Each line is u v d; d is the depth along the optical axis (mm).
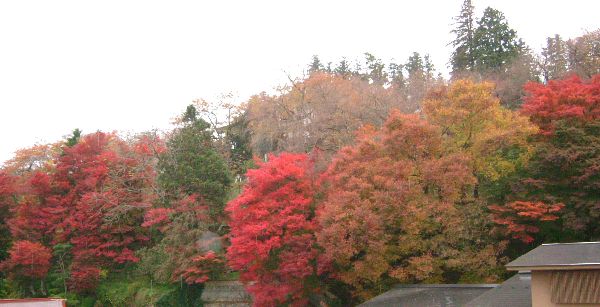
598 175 34625
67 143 64688
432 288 33969
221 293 49062
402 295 34062
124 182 56469
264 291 39219
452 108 39250
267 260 40344
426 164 37125
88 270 52750
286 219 38625
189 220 51062
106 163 57469
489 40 76875
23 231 55312
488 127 38938
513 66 68938
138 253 52906
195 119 59312
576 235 36281
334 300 42469
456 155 37094
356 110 60812
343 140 57031
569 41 69312
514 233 36438
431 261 35656
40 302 34344
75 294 54156
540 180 35719
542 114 38750
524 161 37688
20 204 58375
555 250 26031
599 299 23641
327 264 38656
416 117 38938
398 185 36062
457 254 36156
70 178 58062
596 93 38656
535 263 24734
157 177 55219
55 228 55875
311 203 40719
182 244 49781
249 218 39969
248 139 70812
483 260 35906
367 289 39125
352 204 36406
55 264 56594
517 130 37062
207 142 57312
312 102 65375
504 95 65438
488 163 38438
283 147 62688
